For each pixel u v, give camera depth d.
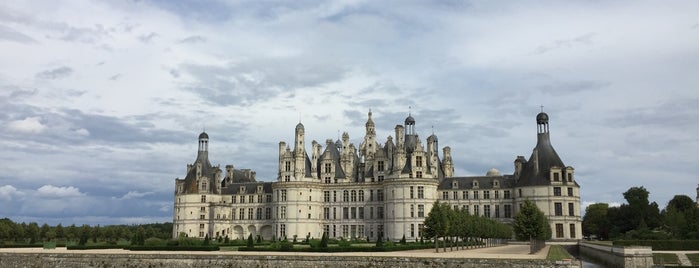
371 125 193.50
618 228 191.50
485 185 179.38
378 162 185.62
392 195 172.62
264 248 103.81
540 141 173.00
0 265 94.75
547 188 165.12
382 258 82.56
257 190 198.62
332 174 188.62
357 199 185.00
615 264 93.31
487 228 138.62
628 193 196.62
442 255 88.50
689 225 137.88
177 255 88.62
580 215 165.12
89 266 91.25
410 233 167.88
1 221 186.88
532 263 76.50
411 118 186.88
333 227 185.62
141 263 89.56
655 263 91.44
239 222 198.25
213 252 98.44
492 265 78.19
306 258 84.69
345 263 83.56
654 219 191.12
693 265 89.12
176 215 198.75
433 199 171.88
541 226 107.75
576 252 146.75
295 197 181.12
